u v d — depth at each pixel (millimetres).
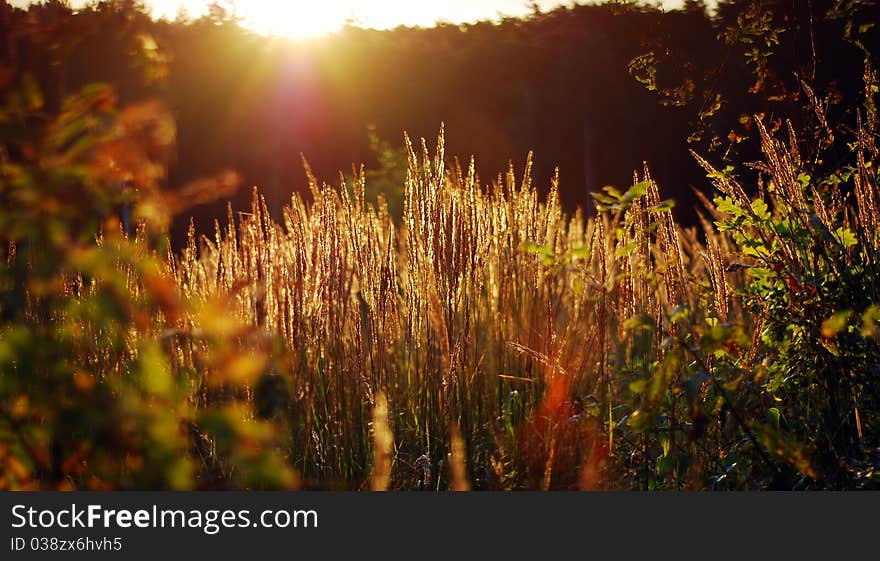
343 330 4160
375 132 19812
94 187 1620
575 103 19250
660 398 2791
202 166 16266
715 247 3746
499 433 3873
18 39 1652
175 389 1647
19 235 1578
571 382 3914
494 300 4531
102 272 1597
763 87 4816
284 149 18547
